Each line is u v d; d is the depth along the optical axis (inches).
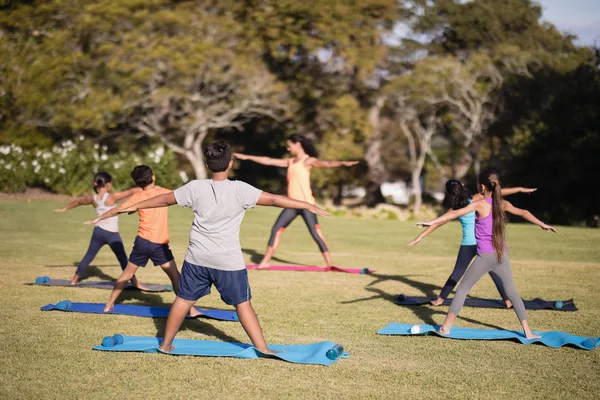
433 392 181.3
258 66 1311.5
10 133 1180.5
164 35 1227.2
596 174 1194.0
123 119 1244.5
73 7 1214.9
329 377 192.9
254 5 1337.4
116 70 1220.5
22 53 1213.7
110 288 331.9
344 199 1979.6
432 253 561.0
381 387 184.7
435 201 1738.4
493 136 1550.2
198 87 1279.5
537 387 186.4
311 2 1330.0
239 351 216.1
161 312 272.7
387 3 1408.7
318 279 383.6
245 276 209.3
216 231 204.8
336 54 1411.2
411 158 1624.0
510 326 264.4
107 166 994.1
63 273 382.9
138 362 204.5
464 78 1417.3
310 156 422.3
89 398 173.3
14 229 615.5
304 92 1419.8
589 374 198.8
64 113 1182.9
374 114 1582.2
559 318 279.7
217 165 205.6
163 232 271.1
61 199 943.0
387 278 391.9
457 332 247.0
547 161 1222.3
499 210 240.4
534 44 1641.2
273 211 918.4
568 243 625.6
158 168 1010.1
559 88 1334.9
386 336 243.0
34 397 173.3
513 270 429.1
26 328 243.9
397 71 1574.8
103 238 327.9
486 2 1656.0
